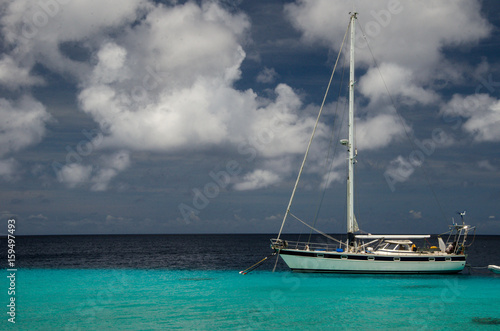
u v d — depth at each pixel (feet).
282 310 72.13
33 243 492.54
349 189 109.09
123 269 149.89
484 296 83.92
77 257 227.81
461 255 106.42
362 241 110.11
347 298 81.30
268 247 365.61
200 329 60.29
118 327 61.46
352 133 110.93
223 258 214.48
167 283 106.52
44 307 75.31
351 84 112.78
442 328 61.05
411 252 107.96
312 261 104.47
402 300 80.12
